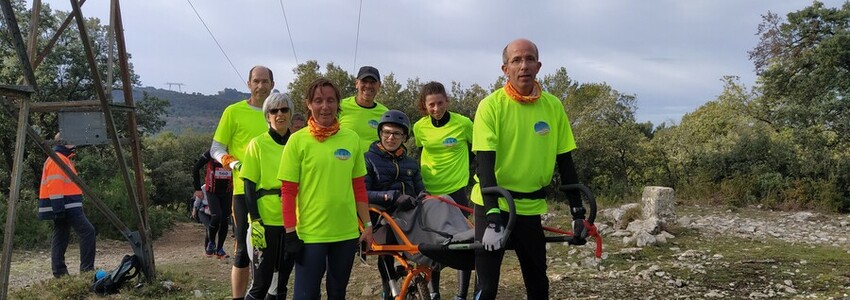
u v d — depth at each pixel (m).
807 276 6.50
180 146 46.03
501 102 3.49
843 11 18.78
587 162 20.06
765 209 13.78
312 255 3.68
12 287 6.57
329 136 3.73
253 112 5.09
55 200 6.49
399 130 4.75
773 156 15.38
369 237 3.94
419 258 4.06
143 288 5.64
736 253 7.88
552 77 24.58
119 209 11.38
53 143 5.16
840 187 14.13
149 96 26.78
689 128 24.34
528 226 3.54
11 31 4.32
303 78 22.67
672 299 5.56
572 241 3.50
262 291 4.15
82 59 21.56
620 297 5.61
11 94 4.38
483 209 3.55
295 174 3.68
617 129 20.25
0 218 9.74
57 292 5.53
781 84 19.98
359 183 3.93
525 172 3.49
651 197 10.27
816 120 17.08
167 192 31.44
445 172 5.26
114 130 5.23
